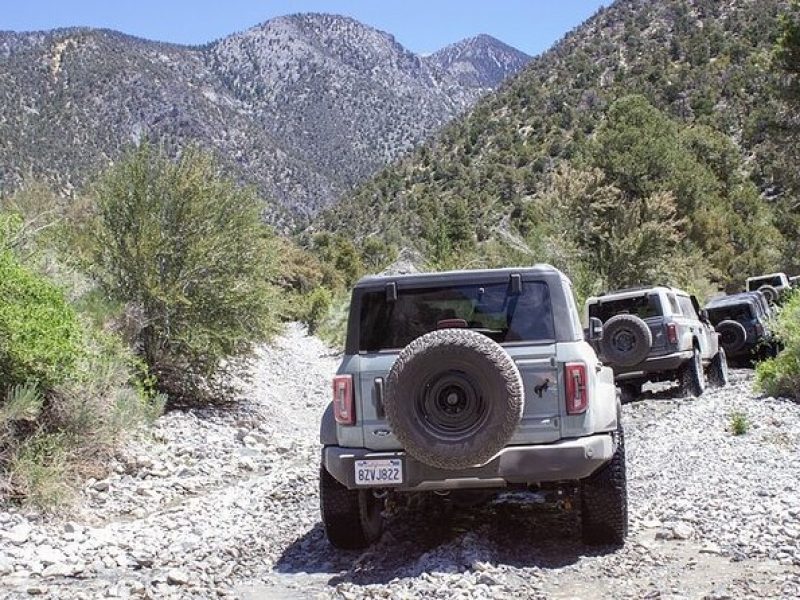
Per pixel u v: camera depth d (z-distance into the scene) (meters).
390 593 5.18
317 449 12.17
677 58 197.50
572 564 5.75
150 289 14.24
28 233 13.22
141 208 14.67
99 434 10.19
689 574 5.34
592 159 54.62
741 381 17.03
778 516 6.45
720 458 9.06
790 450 9.33
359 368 6.09
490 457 5.60
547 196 32.91
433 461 5.62
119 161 15.00
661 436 10.88
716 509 6.89
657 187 52.88
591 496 6.08
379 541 6.71
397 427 5.62
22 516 7.79
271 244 15.88
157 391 14.58
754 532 6.13
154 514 8.49
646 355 14.41
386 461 5.86
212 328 14.94
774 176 47.16
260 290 15.51
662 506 7.17
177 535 7.22
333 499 6.28
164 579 5.74
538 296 6.11
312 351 31.73
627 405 14.92
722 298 21.52
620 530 6.09
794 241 51.03
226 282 15.02
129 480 9.85
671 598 4.85
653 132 58.38
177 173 14.95
